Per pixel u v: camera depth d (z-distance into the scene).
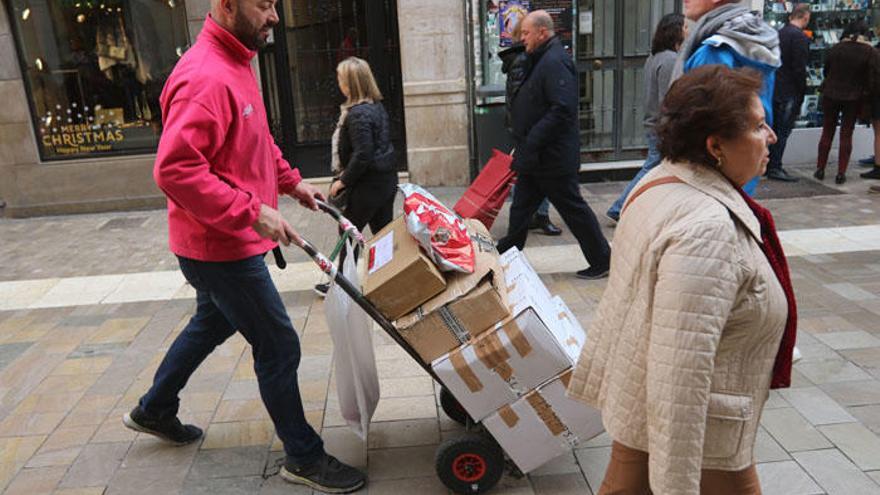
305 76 7.99
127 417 3.08
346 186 4.48
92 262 6.08
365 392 2.76
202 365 3.91
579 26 7.75
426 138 7.87
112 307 4.98
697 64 3.17
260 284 2.62
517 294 2.60
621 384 1.77
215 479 2.90
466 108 7.79
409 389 3.56
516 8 7.49
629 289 1.73
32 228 7.31
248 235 2.56
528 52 4.70
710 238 1.54
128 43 7.64
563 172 4.68
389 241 2.74
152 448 3.15
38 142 7.72
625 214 1.79
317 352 4.05
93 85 7.70
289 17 7.80
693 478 1.58
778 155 7.52
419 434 3.16
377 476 2.87
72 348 4.30
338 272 2.48
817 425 3.08
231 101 2.40
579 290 4.79
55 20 7.48
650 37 7.80
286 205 7.53
